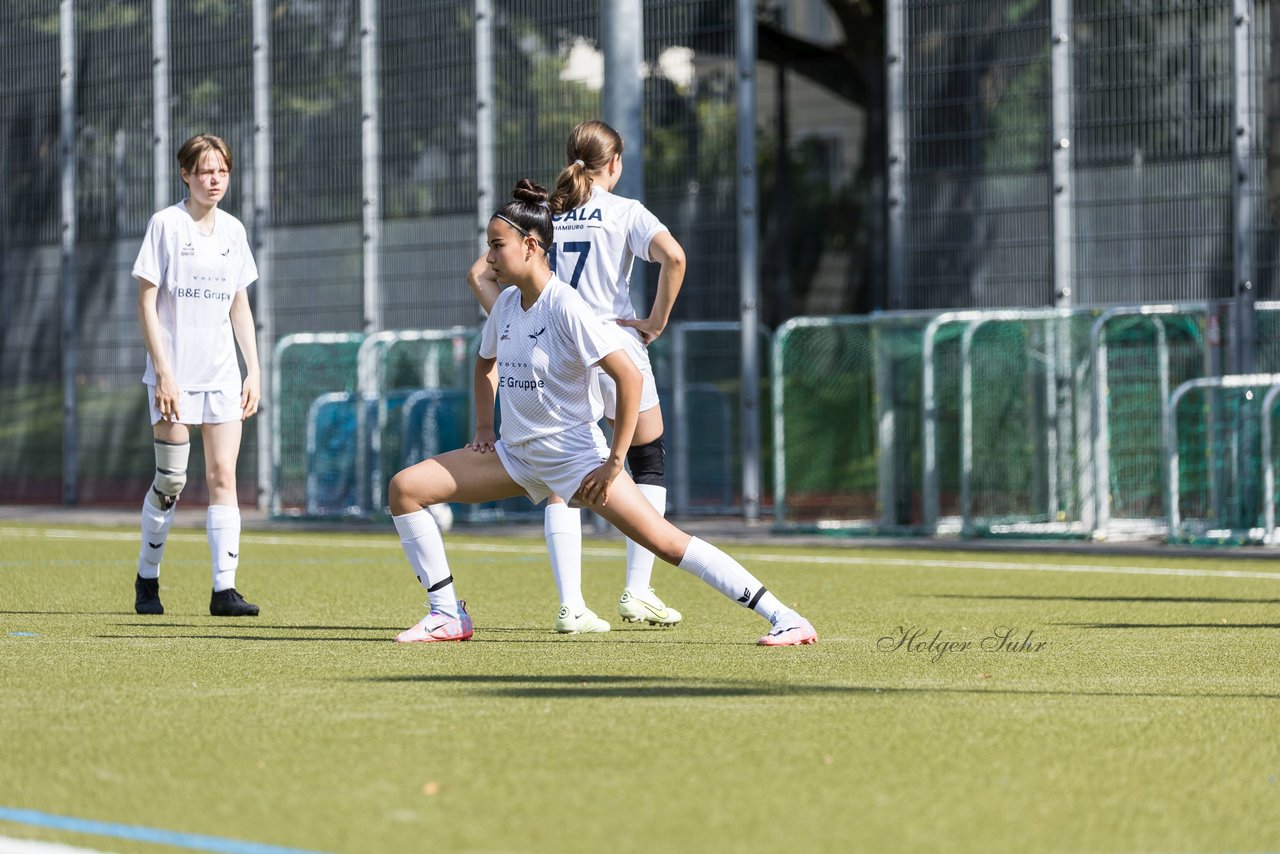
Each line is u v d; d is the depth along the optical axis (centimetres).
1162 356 4559
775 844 1093
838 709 1619
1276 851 1091
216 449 2650
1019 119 4656
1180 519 4484
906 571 3509
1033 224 4647
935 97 4756
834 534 4753
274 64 5775
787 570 3538
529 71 5297
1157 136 4512
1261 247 4447
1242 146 4416
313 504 5584
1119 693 1734
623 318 2461
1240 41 4400
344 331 5672
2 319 6425
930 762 1358
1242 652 2106
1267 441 4194
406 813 1177
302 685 1781
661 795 1234
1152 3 4500
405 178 5547
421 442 5444
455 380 5403
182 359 2628
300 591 3044
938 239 4766
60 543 4341
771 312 7938
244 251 2714
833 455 5388
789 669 1925
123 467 6184
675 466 5431
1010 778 1300
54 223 6281
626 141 4906
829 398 5400
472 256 5428
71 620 2523
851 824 1148
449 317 5481
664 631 2375
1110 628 2392
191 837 1109
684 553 2155
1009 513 4662
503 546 4291
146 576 2639
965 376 4525
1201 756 1390
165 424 2611
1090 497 4534
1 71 6369
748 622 2502
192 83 5944
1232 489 4338
